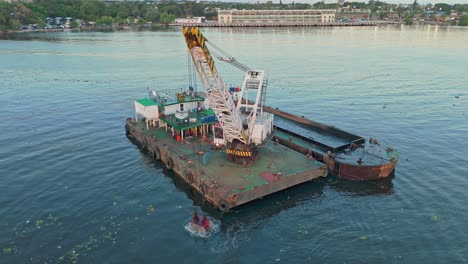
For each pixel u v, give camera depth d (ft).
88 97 278.26
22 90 298.76
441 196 130.62
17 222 113.91
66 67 410.11
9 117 226.17
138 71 387.96
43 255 98.89
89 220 115.55
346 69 390.83
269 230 111.75
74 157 166.40
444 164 158.30
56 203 125.59
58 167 155.12
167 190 136.98
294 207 125.18
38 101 265.13
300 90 301.84
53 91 296.71
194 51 128.47
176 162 148.15
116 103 261.65
